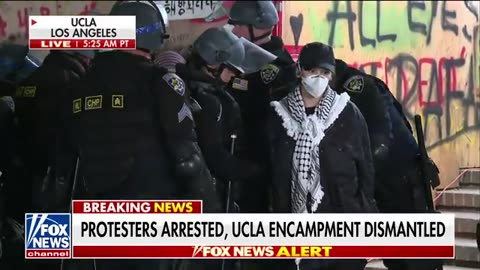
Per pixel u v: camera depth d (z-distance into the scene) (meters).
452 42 18.08
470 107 18.34
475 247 14.56
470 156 18.22
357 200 10.36
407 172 11.56
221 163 10.64
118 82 9.45
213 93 10.89
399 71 17.08
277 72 11.66
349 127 10.28
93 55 11.60
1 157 10.98
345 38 16.14
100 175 9.36
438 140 17.52
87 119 9.42
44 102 11.16
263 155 10.82
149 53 9.79
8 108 10.95
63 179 9.80
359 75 11.32
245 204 11.16
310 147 10.23
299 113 10.34
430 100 17.53
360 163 10.34
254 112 11.54
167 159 9.44
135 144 9.32
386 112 11.16
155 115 9.41
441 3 17.86
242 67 11.72
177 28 14.95
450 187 17.48
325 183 10.23
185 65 11.08
